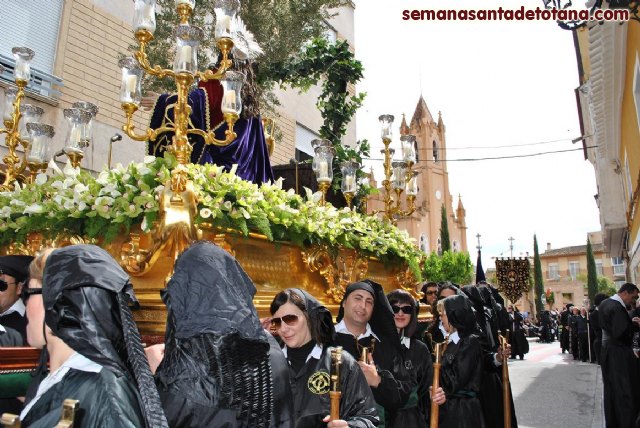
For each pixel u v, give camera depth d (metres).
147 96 5.38
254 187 3.94
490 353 5.82
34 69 10.08
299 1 10.14
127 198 3.44
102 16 11.53
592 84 11.88
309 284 4.46
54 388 1.60
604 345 7.47
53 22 10.55
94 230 3.47
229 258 1.93
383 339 3.70
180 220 3.22
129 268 3.32
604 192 17.38
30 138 5.18
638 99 8.91
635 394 7.14
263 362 1.85
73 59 10.83
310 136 17.58
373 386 3.22
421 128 59.41
